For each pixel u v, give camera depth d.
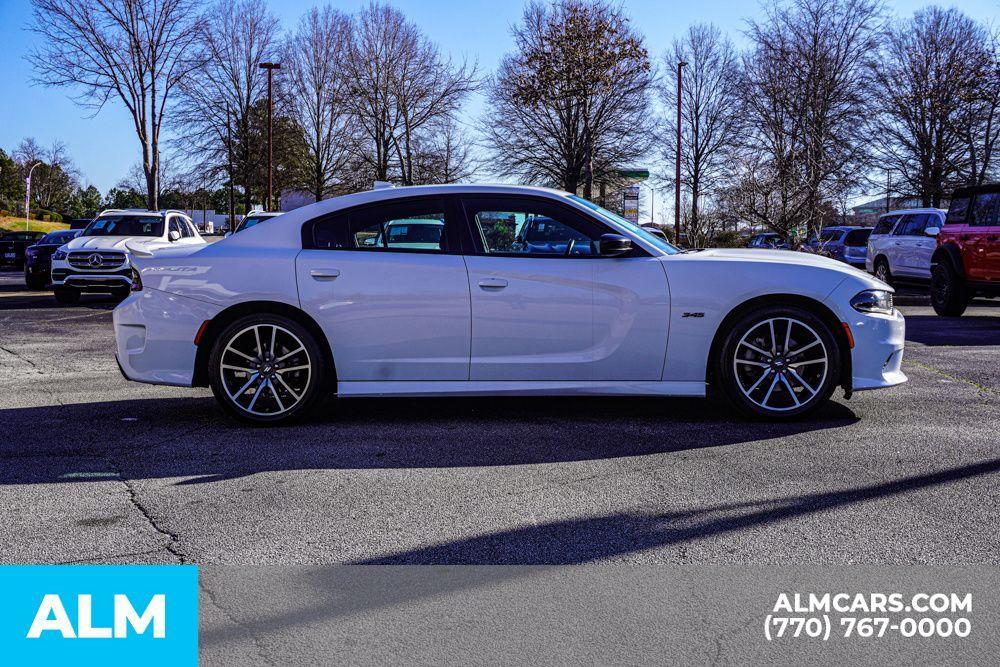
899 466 4.48
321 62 44.81
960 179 38.38
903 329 5.74
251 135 43.91
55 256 16.39
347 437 5.24
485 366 5.50
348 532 3.57
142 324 5.57
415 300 5.46
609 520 3.69
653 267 5.51
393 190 5.71
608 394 5.53
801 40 37.06
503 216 5.61
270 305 5.56
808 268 5.58
